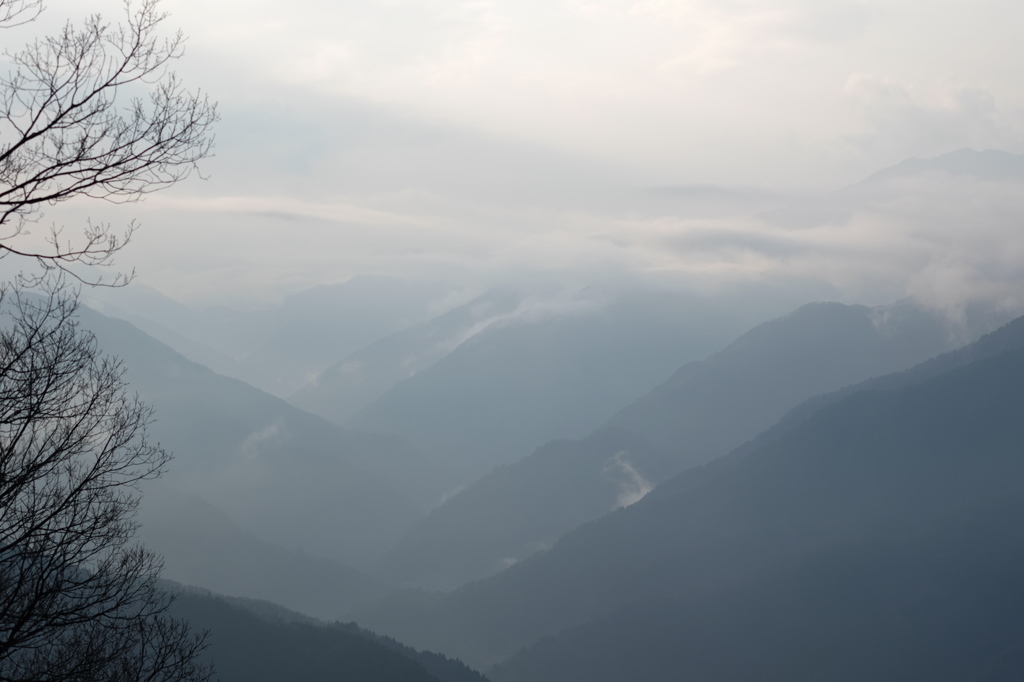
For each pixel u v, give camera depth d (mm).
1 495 9141
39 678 9430
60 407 9594
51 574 9336
